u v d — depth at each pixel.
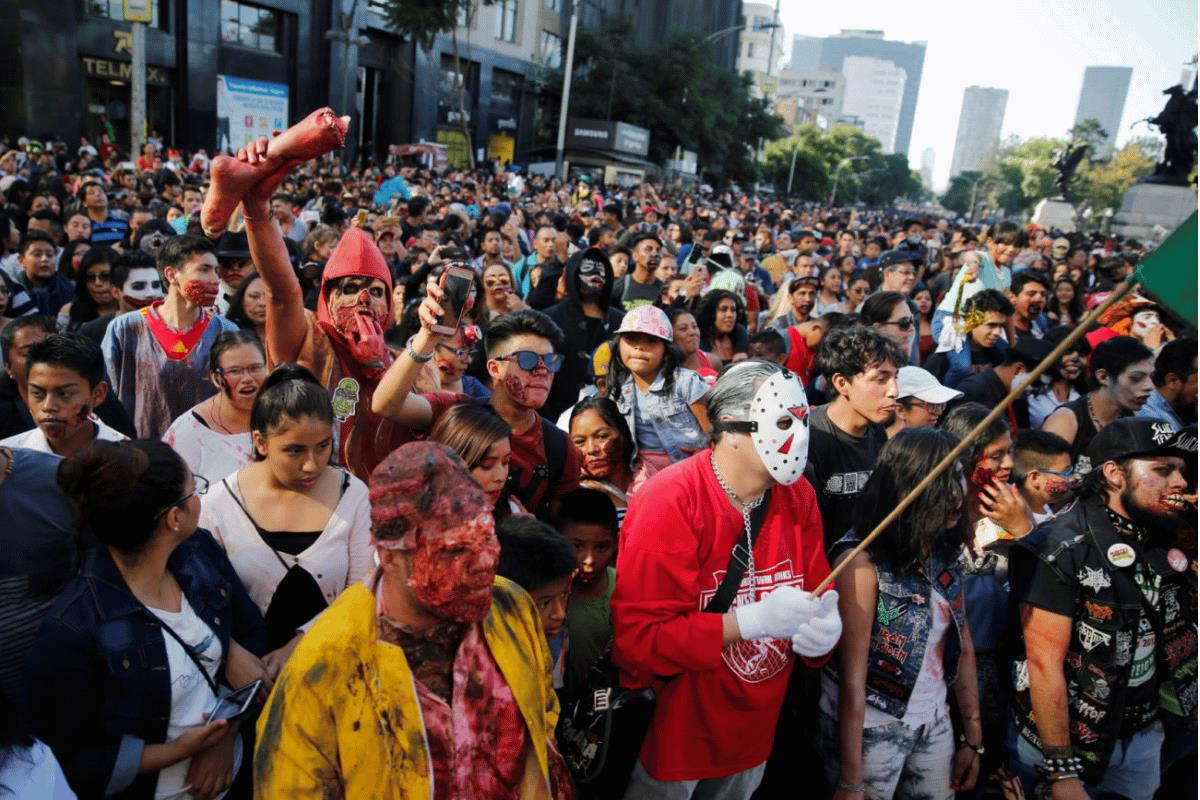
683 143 57.91
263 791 1.68
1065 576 2.85
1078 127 60.84
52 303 6.08
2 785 1.74
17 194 10.09
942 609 2.84
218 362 3.27
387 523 1.60
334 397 3.43
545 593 2.45
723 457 2.56
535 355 3.10
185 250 3.92
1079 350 6.02
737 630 2.43
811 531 2.76
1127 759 3.12
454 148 46.97
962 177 157.38
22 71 25.92
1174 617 3.01
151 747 2.26
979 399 5.45
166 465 2.27
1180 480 2.75
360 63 39.94
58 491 2.73
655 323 4.08
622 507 3.53
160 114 30.78
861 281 8.33
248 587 2.73
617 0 65.81
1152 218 25.88
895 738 2.83
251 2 32.59
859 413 3.53
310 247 6.94
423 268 5.24
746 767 2.69
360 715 1.67
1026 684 3.06
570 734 2.70
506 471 2.63
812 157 89.56
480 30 47.75
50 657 2.15
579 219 14.70
